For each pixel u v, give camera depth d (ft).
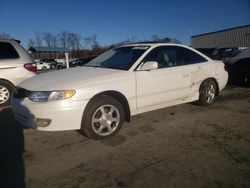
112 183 9.72
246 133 14.56
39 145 13.28
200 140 13.61
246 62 28.71
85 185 9.62
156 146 12.92
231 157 11.62
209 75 19.35
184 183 9.64
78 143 13.44
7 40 22.07
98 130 13.62
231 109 19.48
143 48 16.53
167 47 17.38
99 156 11.92
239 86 30.58
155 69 15.78
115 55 17.35
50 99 12.51
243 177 9.98
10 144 13.44
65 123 12.66
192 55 18.78
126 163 11.21
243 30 119.55
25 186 9.59
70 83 13.00
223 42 130.21
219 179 9.86
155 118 17.34
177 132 14.80
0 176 10.29
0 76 21.09
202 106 20.16
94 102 13.35
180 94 17.44
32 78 15.12
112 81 13.98
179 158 11.60
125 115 15.14
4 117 18.25
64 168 10.87
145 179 9.94
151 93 15.69
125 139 13.85
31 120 12.91
